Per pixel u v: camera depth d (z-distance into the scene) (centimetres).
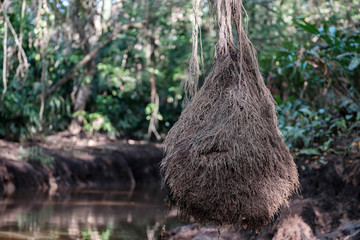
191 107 312
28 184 1030
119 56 1409
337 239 424
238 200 280
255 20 1125
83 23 1244
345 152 532
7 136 1161
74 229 599
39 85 1048
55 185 1088
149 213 763
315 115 653
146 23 1143
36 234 557
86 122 1386
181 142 300
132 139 1628
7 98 1020
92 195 995
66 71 1305
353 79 619
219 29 320
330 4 909
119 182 1260
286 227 446
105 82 1395
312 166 541
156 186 1295
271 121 310
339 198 490
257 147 288
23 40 925
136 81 1476
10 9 845
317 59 595
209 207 281
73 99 1327
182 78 1259
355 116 645
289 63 698
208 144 287
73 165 1178
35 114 1079
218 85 309
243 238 484
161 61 1377
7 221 634
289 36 1017
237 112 295
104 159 1270
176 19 1198
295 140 607
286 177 296
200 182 283
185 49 1305
